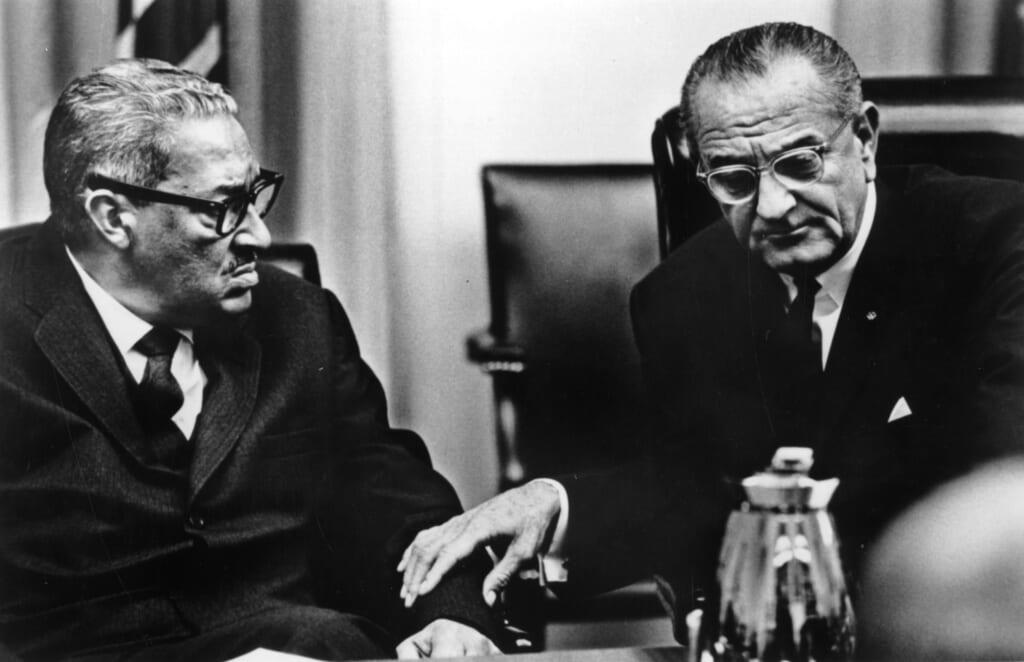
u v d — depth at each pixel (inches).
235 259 84.1
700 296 90.3
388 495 87.7
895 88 88.2
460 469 91.0
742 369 90.3
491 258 92.0
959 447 86.7
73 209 82.4
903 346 88.1
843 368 89.1
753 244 87.7
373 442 89.2
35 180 87.6
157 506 83.3
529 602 85.2
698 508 90.3
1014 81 89.8
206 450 84.1
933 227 87.4
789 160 84.9
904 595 84.5
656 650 58.4
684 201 88.6
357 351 90.8
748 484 50.4
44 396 82.8
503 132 92.2
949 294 87.5
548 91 92.1
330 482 87.2
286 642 79.2
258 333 86.6
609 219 91.4
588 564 87.7
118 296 83.3
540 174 92.2
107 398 83.1
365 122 91.7
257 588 84.4
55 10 88.7
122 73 83.0
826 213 85.8
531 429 91.6
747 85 84.1
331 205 91.4
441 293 91.8
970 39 91.4
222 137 82.6
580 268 91.6
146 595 83.0
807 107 83.9
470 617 79.5
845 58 85.4
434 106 91.9
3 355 83.0
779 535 49.7
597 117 92.2
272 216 91.0
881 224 87.7
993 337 86.0
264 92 91.0
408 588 80.7
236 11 90.6
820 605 49.1
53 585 82.8
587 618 87.4
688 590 87.9
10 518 82.7
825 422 89.7
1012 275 85.5
